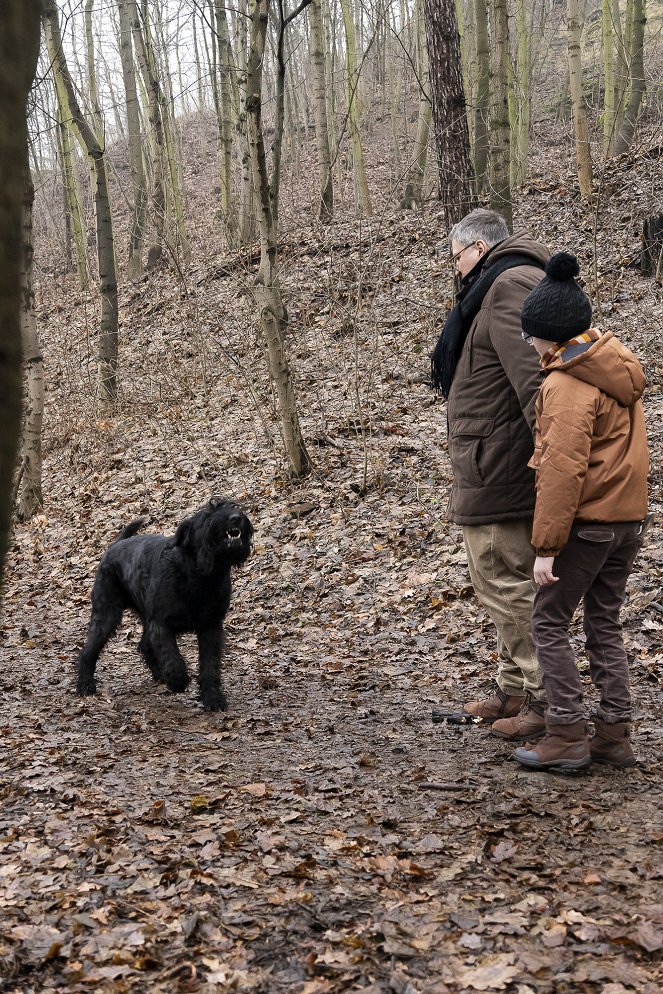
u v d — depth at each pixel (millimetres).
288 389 9578
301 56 35188
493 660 5902
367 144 29156
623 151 17609
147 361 15703
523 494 4289
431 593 7121
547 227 14914
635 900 2918
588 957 2629
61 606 8633
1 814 4047
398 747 4551
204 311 15844
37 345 11422
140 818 3861
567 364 3723
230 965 2744
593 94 26766
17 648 7480
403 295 13773
